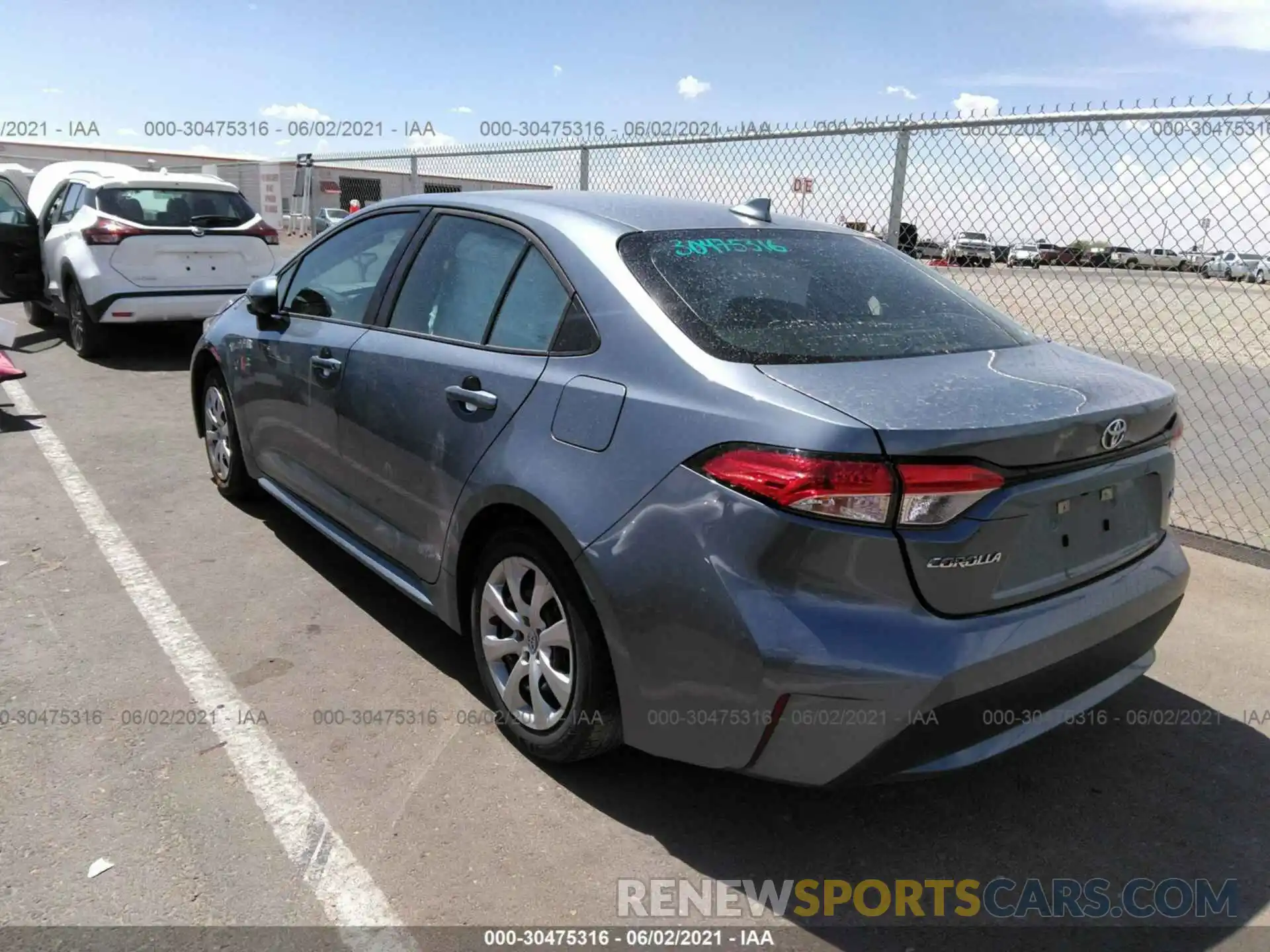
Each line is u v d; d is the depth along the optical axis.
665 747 2.39
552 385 2.64
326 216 15.07
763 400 2.21
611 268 2.70
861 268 3.10
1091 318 5.46
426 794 2.65
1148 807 2.71
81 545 4.34
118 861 2.34
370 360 3.38
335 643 3.51
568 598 2.53
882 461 2.06
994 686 2.17
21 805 2.53
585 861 2.42
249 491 4.88
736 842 2.52
